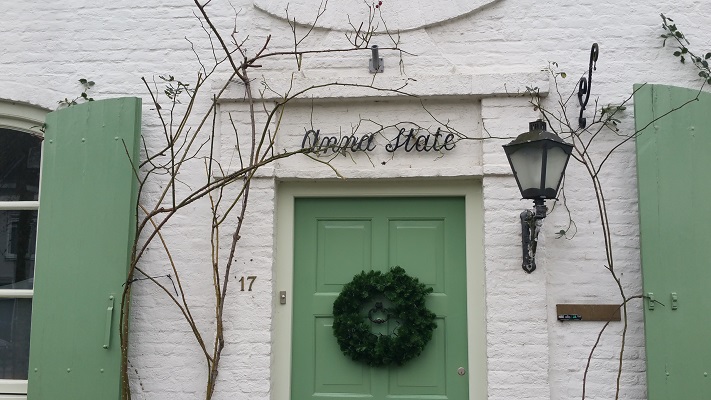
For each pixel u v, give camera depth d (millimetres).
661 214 4051
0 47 4695
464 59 4457
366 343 4316
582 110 4246
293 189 4523
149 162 4492
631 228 4211
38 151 4773
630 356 4109
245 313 4293
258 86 4461
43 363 4223
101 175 4352
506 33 4457
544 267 4176
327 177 4395
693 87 4309
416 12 4492
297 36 4574
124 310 4156
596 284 4184
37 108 4676
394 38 4496
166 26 4648
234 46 4594
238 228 4109
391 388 4375
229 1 4641
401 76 4402
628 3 4418
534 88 4273
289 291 4441
